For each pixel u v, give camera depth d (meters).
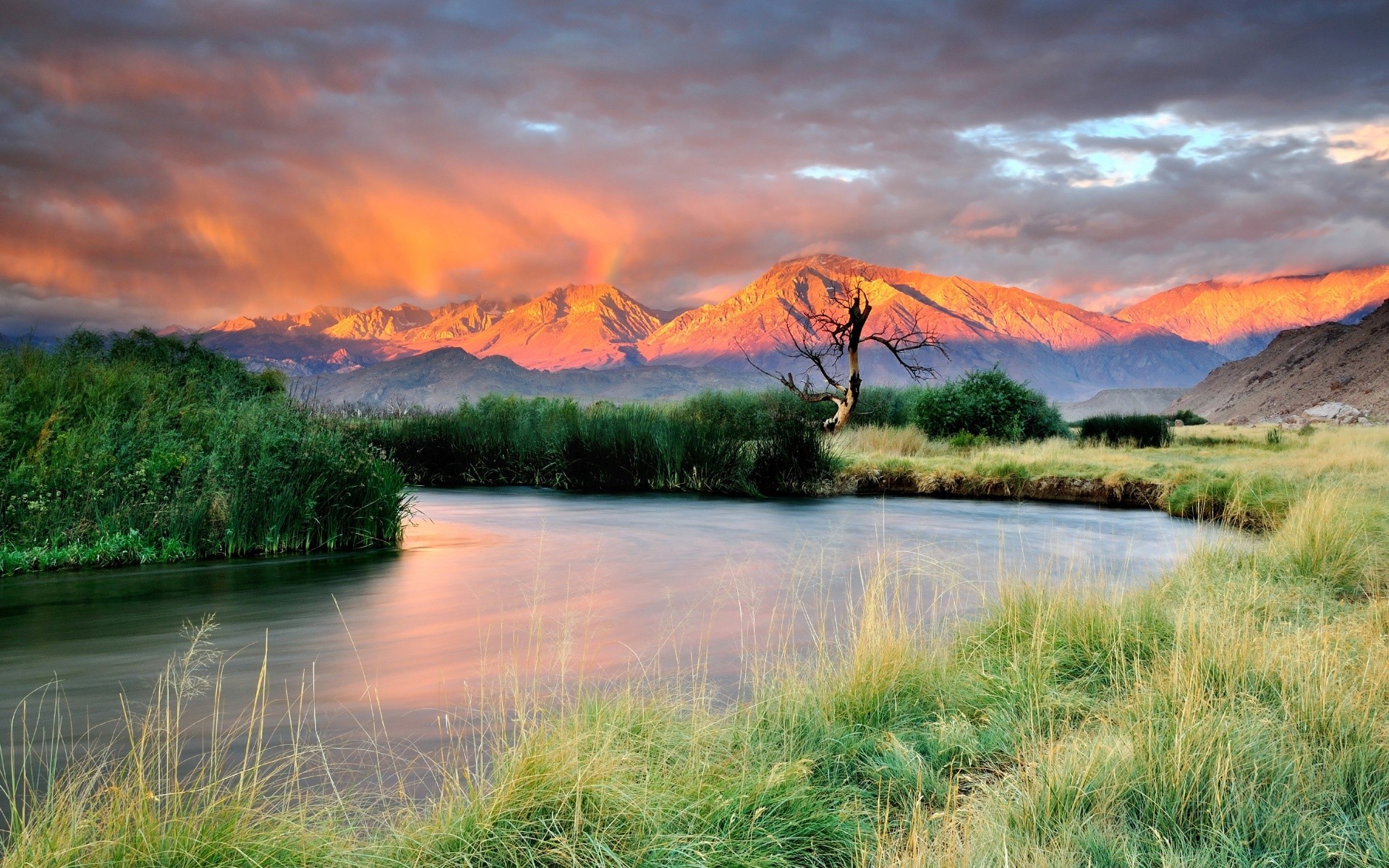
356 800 4.27
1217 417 97.19
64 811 3.50
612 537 14.92
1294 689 5.15
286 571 11.44
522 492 23.14
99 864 3.20
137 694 6.16
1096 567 11.07
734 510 18.94
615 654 7.32
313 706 5.89
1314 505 11.09
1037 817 3.72
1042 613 6.73
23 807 4.13
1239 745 4.30
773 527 16.22
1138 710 4.77
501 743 4.91
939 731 4.98
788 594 9.95
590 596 9.92
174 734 5.29
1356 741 4.52
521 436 26.16
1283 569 9.63
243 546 12.66
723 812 3.76
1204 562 10.02
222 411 15.03
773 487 22.45
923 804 4.14
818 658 6.00
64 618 8.61
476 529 16.03
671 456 23.56
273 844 3.35
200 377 18.20
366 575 11.17
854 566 11.66
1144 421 33.16
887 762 4.55
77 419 13.59
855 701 5.29
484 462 26.16
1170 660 5.72
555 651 7.34
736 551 13.31
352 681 6.51
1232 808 3.87
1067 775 3.98
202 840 3.33
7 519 11.69
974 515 17.91
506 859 3.45
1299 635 6.27
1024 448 27.58
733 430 24.27
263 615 8.85
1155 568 11.05
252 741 5.18
